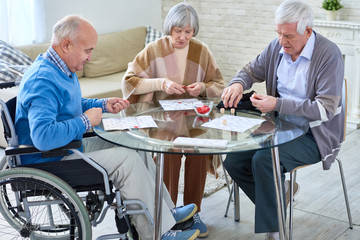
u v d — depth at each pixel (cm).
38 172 209
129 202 225
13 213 239
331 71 245
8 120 216
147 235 233
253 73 283
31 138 215
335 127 255
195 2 575
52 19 484
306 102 241
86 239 216
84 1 510
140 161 231
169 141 210
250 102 258
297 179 344
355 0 453
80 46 219
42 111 207
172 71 281
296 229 277
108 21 539
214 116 245
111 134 221
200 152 197
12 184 215
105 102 252
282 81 267
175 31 270
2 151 392
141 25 579
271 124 231
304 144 249
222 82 289
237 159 258
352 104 456
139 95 284
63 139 209
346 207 284
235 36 555
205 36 579
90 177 221
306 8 243
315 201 311
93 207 226
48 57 221
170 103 269
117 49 504
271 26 525
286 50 254
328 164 255
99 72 484
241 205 306
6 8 441
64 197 211
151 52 281
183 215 259
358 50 439
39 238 244
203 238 269
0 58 393
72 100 226
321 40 252
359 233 273
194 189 277
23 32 461
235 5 545
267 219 242
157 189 220
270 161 236
